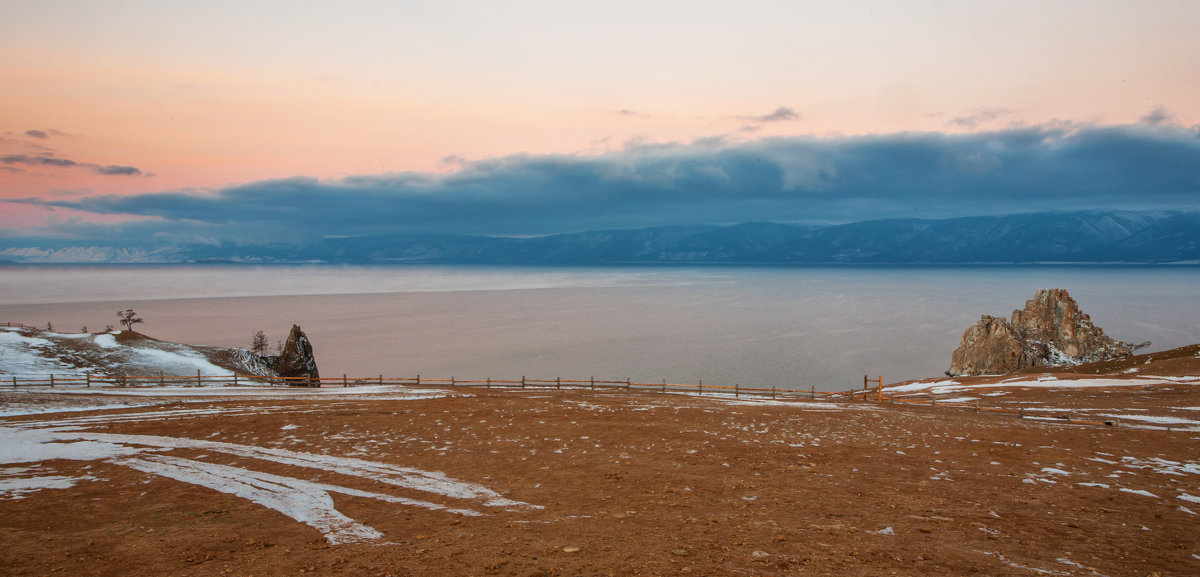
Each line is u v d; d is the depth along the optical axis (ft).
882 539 54.24
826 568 47.03
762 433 103.30
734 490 70.95
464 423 108.88
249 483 73.41
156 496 68.23
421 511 63.16
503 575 45.24
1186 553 51.78
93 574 46.50
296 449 90.74
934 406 146.41
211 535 55.21
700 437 99.35
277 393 154.20
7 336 236.84
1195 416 127.24
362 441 95.50
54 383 163.84
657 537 54.19
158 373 216.54
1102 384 177.17
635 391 184.03
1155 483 75.10
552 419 113.70
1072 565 48.83
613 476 76.95
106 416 114.01
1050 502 67.05
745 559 48.73
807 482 74.54
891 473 79.51
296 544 53.06
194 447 91.15
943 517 61.26
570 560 48.34
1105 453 91.86
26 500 66.49
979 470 81.41
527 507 64.54
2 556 49.96
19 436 97.14
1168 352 237.66
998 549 52.24
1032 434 105.81
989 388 187.83
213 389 161.17
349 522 59.36
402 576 45.11
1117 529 58.03
